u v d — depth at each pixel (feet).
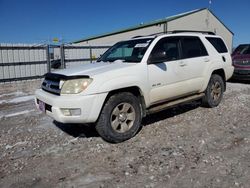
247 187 9.22
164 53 15.29
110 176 10.33
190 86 17.72
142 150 12.73
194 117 17.99
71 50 53.01
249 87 30.50
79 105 12.46
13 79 45.55
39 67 48.75
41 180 10.23
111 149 12.98
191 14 95.04
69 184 9.87
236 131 15.02
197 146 12.97
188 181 9.75
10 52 44.75
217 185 9.41
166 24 89.04
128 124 14.21
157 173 10.41
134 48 16.28
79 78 12.78
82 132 15.56
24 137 15.14
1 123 18.39
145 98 14.89
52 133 15.60
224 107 20.53
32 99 27.84
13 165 11.57
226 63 20.99
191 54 18.11
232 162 11.12
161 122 17.03
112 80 13.26
